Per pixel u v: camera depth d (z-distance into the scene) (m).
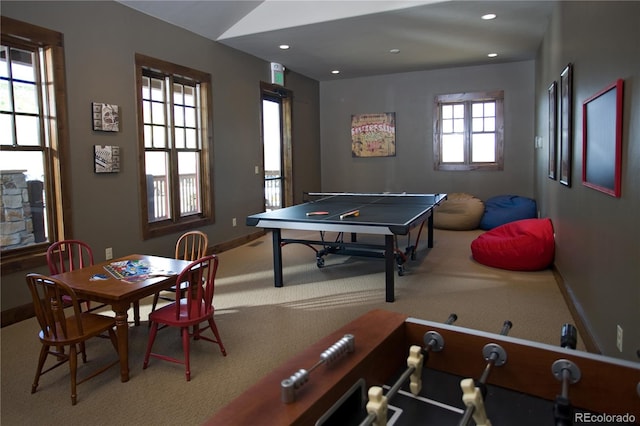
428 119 8.56
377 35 5.94
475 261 5.47
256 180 7.15
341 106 9.23
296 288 4.51
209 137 6.04
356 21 5.35
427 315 3.71
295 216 4.46
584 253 3.29
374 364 1.15
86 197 4.30
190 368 2.87
